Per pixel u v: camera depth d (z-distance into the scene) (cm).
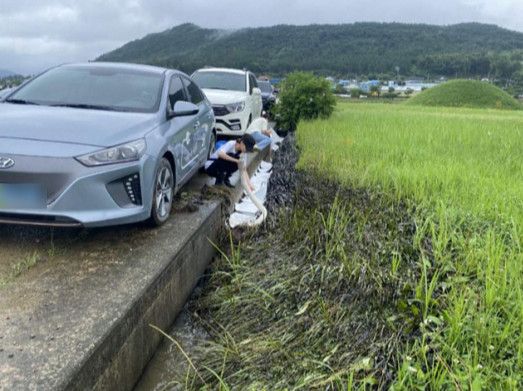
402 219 480
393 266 360
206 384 301
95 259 354
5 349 239
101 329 261
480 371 245
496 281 320
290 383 278
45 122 381
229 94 989
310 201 567
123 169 366
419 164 665
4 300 288
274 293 387
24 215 342
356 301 341
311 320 338
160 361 334
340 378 267
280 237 501
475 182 557
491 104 3788
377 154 752
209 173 621
